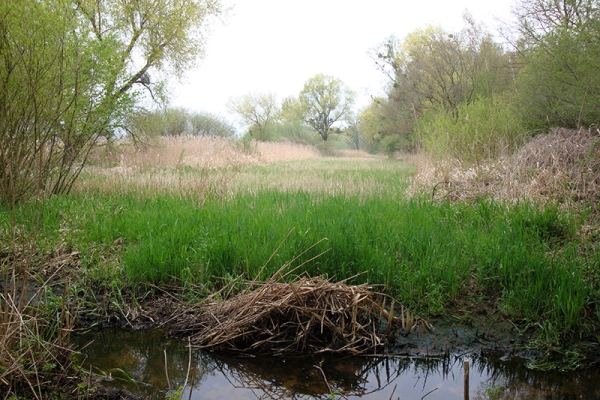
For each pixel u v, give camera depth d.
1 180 7.57
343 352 4.13
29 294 4.87
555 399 3.47
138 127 17.86
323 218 6.36
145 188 9.62
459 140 12.06
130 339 4.36
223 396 3.51
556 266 4.85
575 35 10.27
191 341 4.30
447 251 5.45
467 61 22.19
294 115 66.00
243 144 25.41
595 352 4.04
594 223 6.41
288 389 3.62
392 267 5.10
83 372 3.60
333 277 4.80
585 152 7.91
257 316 4.18
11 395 3.23
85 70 8.85
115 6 17.53
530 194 7.57
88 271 5.37
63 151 8.97
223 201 8.49
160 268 5.22
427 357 4.08
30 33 7.84
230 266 5.27
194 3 19.08
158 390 3.54
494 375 3.83
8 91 7.69
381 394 3.57
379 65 30.72
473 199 8.16
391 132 33.94
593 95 9.55
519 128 11.32
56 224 6.74
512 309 4.55
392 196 9.39
